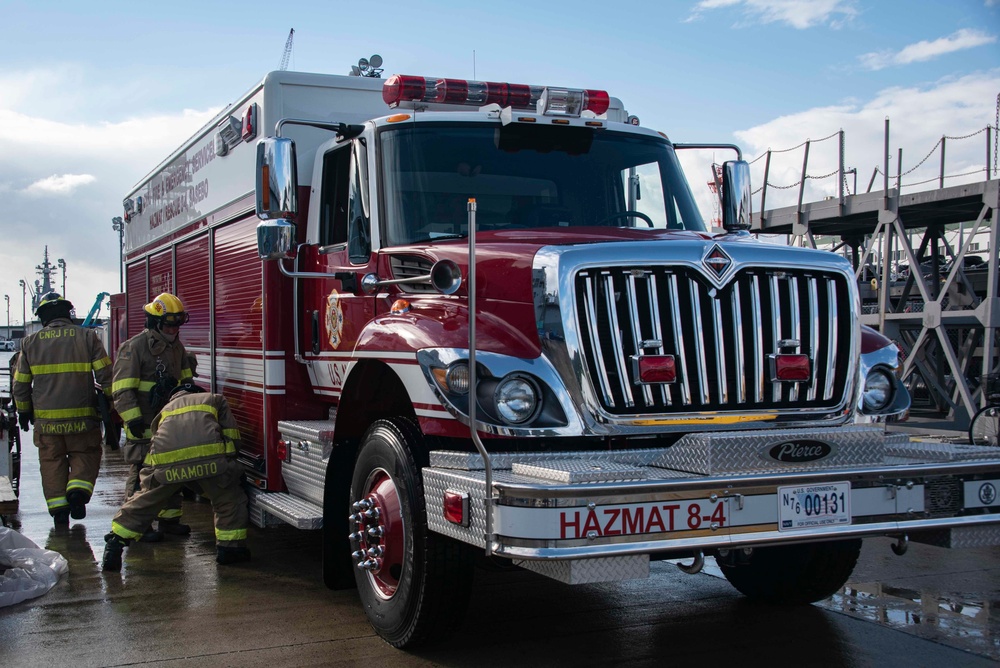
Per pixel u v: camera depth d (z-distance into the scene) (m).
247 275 6.50
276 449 6.09
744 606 5.24
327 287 5.68
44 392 7.58
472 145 5.32
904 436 4.38
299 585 5.68
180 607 5.20
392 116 5.28
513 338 4.11
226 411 6.19
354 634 4.71
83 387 7.67
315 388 6.00
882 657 4.36
